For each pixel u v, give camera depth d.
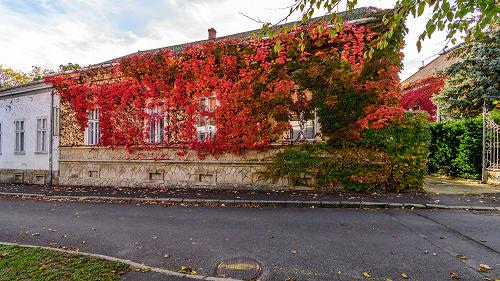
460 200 9.38
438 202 9.14
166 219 8.16
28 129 17.12
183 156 13.29
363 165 10.94
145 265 4.95
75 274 4.52
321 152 11.34
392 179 10.78
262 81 11.99
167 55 13.59
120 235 6.78
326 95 11.20
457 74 17.09
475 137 13.30
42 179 16.30
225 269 4.83
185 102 13.32
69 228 7.45
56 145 15.88
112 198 11.16
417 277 4.45
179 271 4.77
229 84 12.45
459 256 5.20
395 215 8.11
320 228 6.98
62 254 5.38
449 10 3.86
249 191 11.77
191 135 13.24
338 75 11.15
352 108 10.97
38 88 16.66
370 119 10.80
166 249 5.81
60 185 15.28
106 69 14.86
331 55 11.41
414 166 10.66
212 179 12.85
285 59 11.83
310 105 11.48
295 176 11.58
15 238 6.73
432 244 5.82
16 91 17.62
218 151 12.61
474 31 4.55
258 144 11.98
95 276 4.44
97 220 8.22
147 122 14.13
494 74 15.93
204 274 4.69
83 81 15.43
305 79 11.47
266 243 6.01
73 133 15.59
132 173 14.10
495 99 15.56
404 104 25.16
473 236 6.28
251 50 12.27
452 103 17.03
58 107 15.91
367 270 4.70
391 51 10.89
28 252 5.48
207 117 13.01
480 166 13.27
